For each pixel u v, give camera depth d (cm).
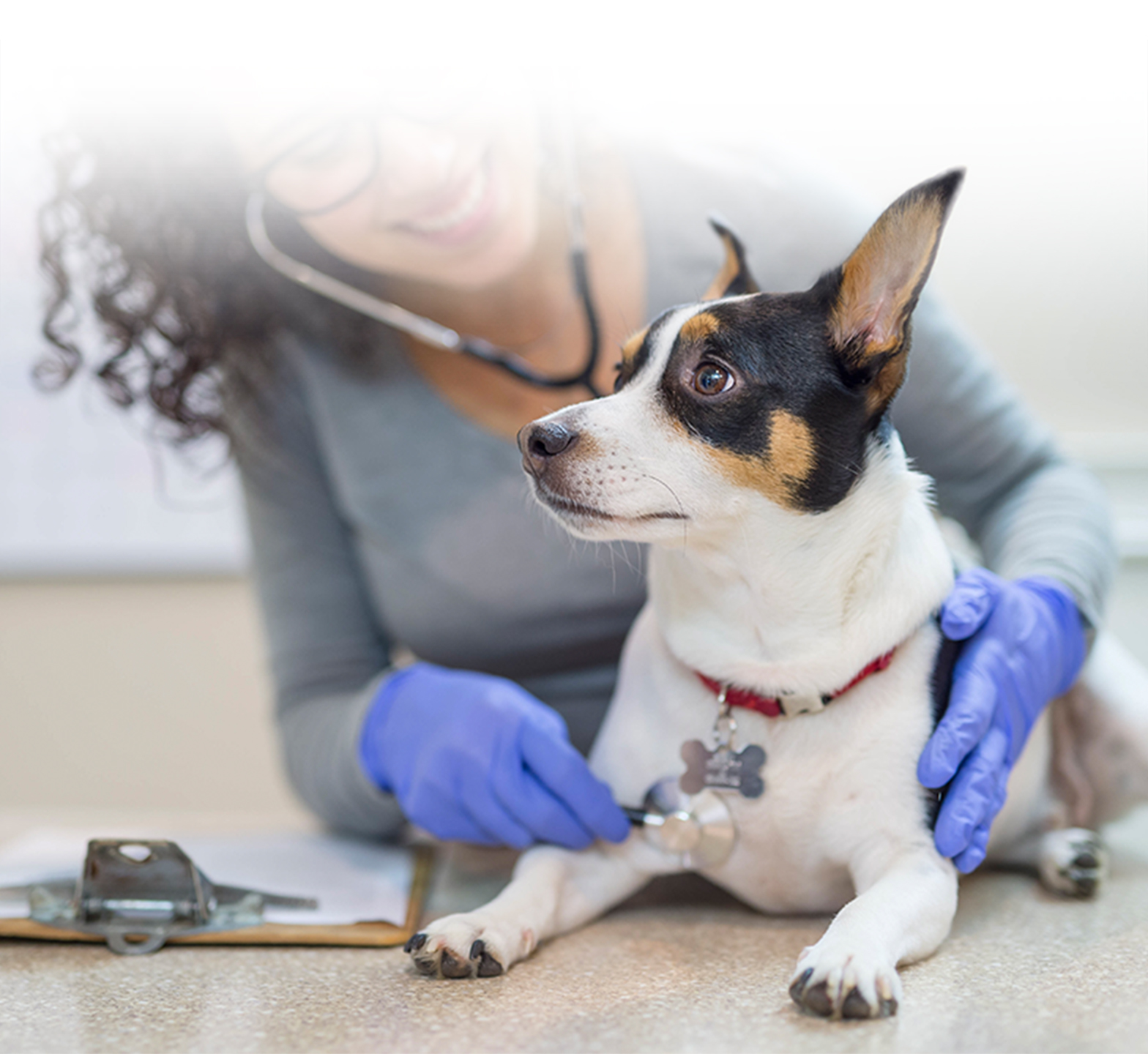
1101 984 83
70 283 155
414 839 150
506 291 146
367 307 145
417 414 149
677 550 104
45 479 248
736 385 100
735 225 147
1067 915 103
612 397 106
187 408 162
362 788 134
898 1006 78
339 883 117
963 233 215
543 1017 78
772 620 99
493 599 146
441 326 150
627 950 96
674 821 102
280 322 158
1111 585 130
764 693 101
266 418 162
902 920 86
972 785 98
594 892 106
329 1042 74
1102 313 215
